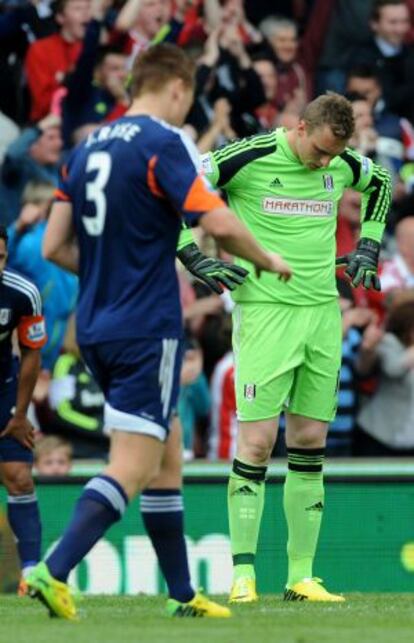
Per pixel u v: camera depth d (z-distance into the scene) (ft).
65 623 63.57
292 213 82.94
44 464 117.91
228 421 127.54
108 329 63.10
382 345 131.13
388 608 75.97
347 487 114.73
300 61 161.48
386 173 87.04
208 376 129.59
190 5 147.43
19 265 128.36
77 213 64.49
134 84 65.51
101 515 62.90
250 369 83.30
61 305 128.88
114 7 149.48
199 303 130.52
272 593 107.76
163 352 63.21
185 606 67.62
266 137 83.15
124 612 71.36
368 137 150.20
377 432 131.44
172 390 63.77
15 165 139.44
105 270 63.57
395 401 131.54
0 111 145.59
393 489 115.44
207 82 146.41
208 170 82.23
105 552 109.50
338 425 129.39
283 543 112.06
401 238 142.31
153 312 63.21
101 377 64.75
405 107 162.91
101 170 63.57
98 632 60.23
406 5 166.30
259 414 83.35
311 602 81.66
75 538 62.95
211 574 111.96
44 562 63.46
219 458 127.24
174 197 62.44
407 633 61.26
